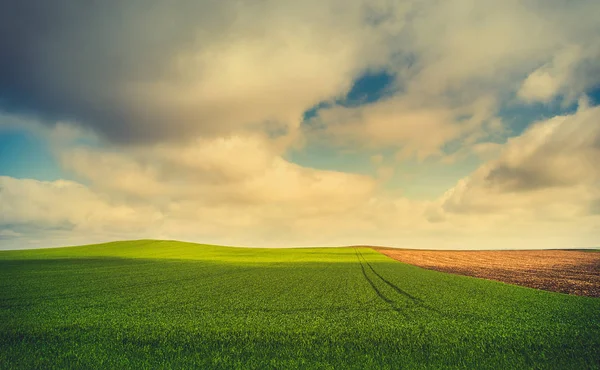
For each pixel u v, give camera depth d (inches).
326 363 436.5
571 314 714.2
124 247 3769.7
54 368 427.5
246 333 568.7
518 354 463.8
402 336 548.7
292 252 3501.5
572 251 3777.1
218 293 1021.2
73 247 3774.6
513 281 1369.3
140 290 1085.1
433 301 878.4
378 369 418.0
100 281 1306.6
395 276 1502.2
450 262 2463.1
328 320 666.8
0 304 847.1
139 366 431.8
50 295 984.3
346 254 3243.1
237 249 3804.1
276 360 447.5
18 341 539.8
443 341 520.7
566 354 461.4
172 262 2217.0
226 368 423.5
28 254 2881.4
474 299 906.1
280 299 917.8
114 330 590.9
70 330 593.9
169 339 538.0
